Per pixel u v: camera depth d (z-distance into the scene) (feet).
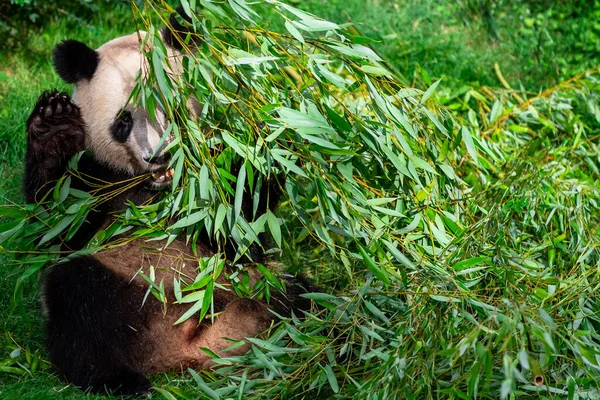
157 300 16.33
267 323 16.80
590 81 26.02
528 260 16.76
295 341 15.28
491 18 34.96
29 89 27.68
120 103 16.92
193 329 16.35
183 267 16.78
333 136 15.69
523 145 23.06
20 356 16.92
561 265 17.76
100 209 17.35
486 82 30.42
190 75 15.30
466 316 13.92
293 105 17.08
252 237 15.44
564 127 24.58
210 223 15.58
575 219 18.98
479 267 15.67
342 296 16.61
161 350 16.38
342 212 15.31
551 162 22.18
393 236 16.03
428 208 16.44
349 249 17.71
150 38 15.34
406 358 14.32
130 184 16.78
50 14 31.99
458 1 35.94
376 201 15.75
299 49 16.60
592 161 23.47
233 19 16.55
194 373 14.65
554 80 30.81
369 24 32.86
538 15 35.27
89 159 17.53
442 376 14.60
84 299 15.96
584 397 14.06
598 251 18.06
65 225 15.97
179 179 16.30
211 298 15.55
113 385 15.53
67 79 17.38
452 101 27.35
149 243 16.93
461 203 18.02
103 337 15.88
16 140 25.50
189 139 15.76
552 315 15.07
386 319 15.24
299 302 17.44
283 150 15.23
